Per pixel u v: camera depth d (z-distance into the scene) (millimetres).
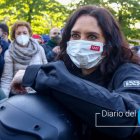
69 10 20953
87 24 1706
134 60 1749
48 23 21203
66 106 1488
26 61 4949
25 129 1421
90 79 1744
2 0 20484
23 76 1618
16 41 5059
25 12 20375
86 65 1727
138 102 1504
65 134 1438
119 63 1724
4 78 4887
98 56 1717
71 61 1833
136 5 21547
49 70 1554
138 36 21203
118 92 1546
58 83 1471
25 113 1461
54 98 1522
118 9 21344
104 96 1456
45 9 20609
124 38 1775
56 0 21062
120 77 1633
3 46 4977
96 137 1560
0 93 3475
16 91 1718
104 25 1704
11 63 4914
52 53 5562
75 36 1749
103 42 1716
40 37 7793
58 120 1448
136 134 1521
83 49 1703
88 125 1524
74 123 1499
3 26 6316
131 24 21703
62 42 1861
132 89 1542
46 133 1410
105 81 1723
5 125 1455
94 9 1727
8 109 1503
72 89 1462
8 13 20312
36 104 1489
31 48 5086
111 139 1541
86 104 1455
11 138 1439
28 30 5180
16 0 20250
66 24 1810
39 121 1435
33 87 1585
